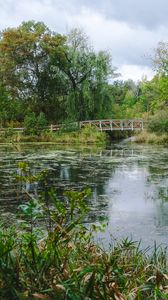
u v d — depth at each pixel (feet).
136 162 63.36
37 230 11.66
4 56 130.52
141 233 25.86
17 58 129.39
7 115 114.52
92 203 34.40
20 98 132.98
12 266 8.27
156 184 43.86
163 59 113.29
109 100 126.41
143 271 12.42
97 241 21.93
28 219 23.40
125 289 9.89
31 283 8.14
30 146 91.56
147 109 181.06
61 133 110.63
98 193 38.58
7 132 102.99
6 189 37.83
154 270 13.12
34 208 9.53
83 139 106.11
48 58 128.67
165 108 123.65
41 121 110.42
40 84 131.75
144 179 46.98
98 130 117.60
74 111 123.24
